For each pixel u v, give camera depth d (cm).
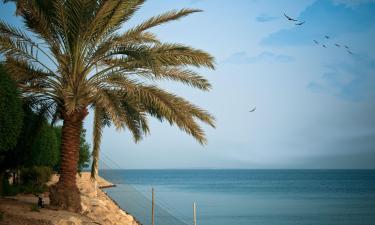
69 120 1752
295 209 5709
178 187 13525
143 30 1712
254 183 17175
